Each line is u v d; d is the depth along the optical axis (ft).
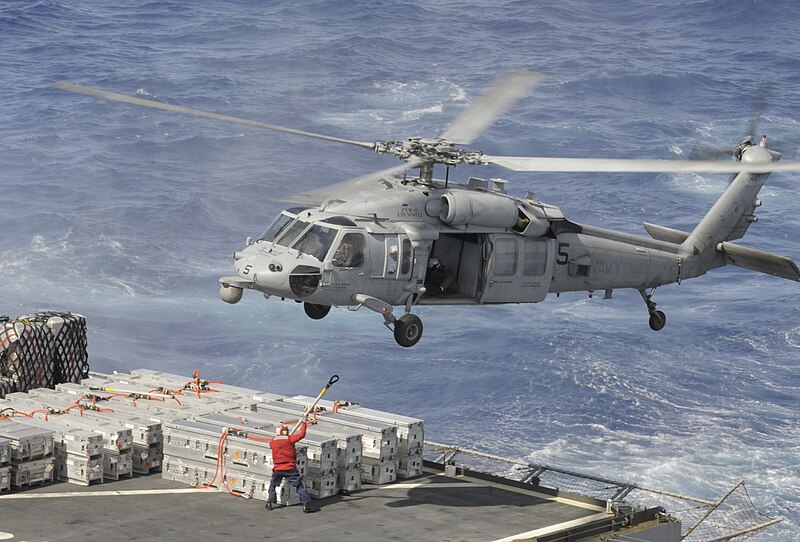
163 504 115.24
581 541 111.65
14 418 127.85
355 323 300.61
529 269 138.10
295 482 114.52
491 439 230.89
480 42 587.68
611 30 615.16
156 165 421.18
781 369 273.13
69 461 120.98
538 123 469.16
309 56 552.41
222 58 554.05
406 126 460.96
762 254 157.07
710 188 410.11
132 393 137.59
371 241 127.03
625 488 126.82
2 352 141.28
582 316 308.81
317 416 130.00
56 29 602.85
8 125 459.32
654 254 153.28
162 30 608.19
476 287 135.44
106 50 566.36
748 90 521.65
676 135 462.19
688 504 200.13
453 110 479.82
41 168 411.54
